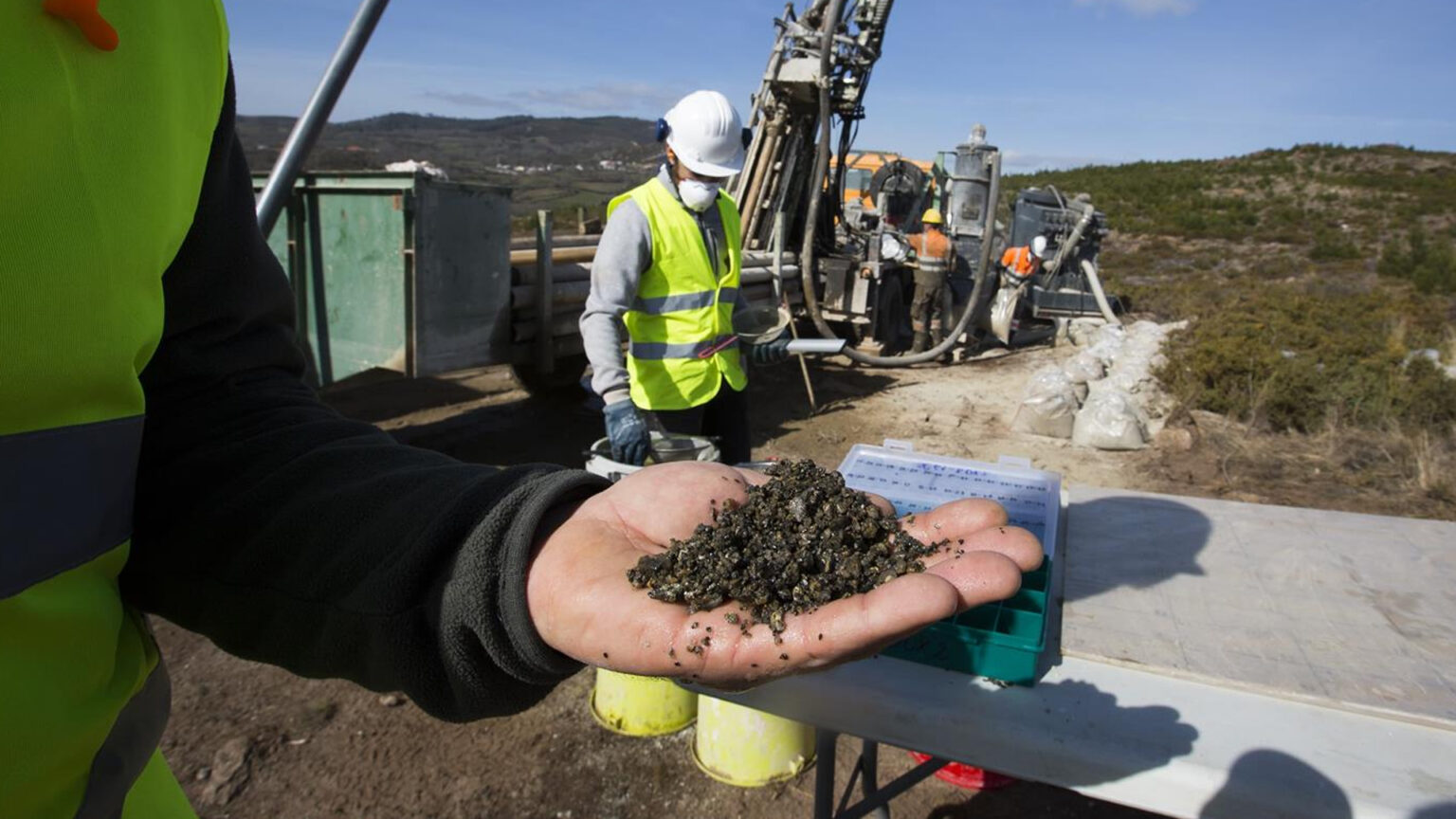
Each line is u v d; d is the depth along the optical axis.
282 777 2.55
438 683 0.70
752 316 3.41
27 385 0.51
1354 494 5.25
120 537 0.62
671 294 3.05
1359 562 1.56
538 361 5.18
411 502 0.74
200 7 0.69
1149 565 1.55
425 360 4.45
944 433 6.52
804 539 0.98
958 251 10.60
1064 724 1.13
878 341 9.34
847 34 7.78
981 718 1.14
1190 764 1.06
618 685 2.76
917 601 0.70
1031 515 1.64
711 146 2.93
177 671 3.08
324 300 4.70
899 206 10.91
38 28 0.51
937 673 1.23
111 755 0.63
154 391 0.75
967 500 1.10
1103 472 5.65
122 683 0.65
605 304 2.88
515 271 5.11
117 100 0.56
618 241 2.91
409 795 2.49
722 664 0.74
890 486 1.80
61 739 0.56
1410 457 5.75
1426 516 4.91
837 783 2.57
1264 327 7.97
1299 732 1.11
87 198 0.53
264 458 0.76
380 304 4.46
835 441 6.28
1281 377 6.59
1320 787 1.02
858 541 1.03
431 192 4.34
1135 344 8.41
